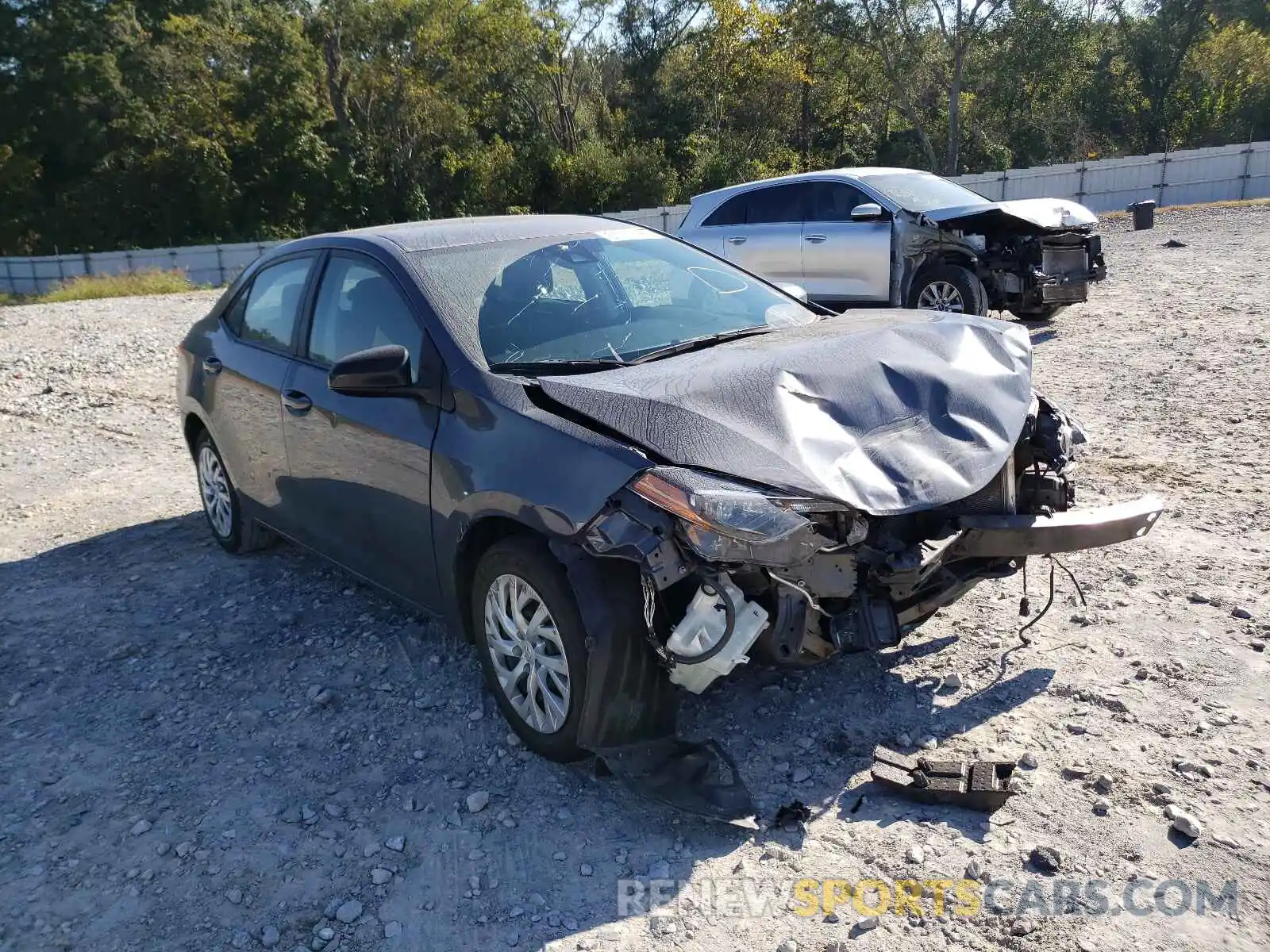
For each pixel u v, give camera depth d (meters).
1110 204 28.36
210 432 5.24
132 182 48.34
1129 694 3.56
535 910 2.76
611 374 3.45
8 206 49.59
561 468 3.09
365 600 4.82
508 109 51.34
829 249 10.48
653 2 50.22
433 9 47.16
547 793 3.27
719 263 4.64
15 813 3.37
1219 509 5.20
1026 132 49.69
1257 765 3.14
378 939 2.71
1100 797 3.04
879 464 3.11
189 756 3.64
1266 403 6.92
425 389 3.62
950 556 3.44
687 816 3.10
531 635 3.30
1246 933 2.52
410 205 48.84
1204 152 27.22
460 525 3.45
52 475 7.47
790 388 3.25
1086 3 46.31
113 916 2.86
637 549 2.86
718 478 2.89
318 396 4.24
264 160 48.06
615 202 49.75
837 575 3.11
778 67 48.09
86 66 48.00
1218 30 50.22
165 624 4.75
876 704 3.61
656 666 3.11
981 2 42.16
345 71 48.16
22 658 4.49
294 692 4.02
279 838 3.14
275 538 5.53
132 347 12.64
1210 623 4.02
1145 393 7.51
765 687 3.75
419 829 3.14
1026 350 3.87
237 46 48.81
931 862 2.82
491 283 3.94
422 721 3.74
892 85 46.41
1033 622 3.91
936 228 9.84
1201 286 11.76
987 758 3.26
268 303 4.91
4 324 16.05
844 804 3.09
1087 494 5.54
